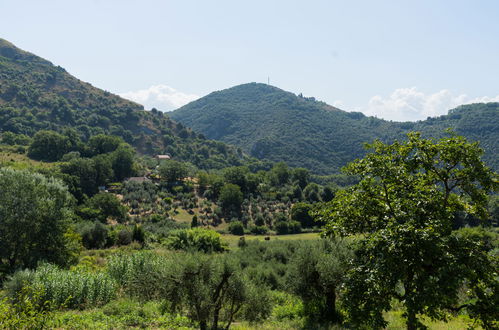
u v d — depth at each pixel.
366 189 10.98
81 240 41.53
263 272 25.88
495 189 9.92
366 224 10.99
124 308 17.22
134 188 105.06
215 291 12.77
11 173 32.62
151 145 191.50
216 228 90.31
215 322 12.91
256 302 13.27
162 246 49.25
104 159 110.56
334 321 16.56
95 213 74.69
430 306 8.50
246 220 95.38
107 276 21.88
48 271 20.86
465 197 11.17
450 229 9.39
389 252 8.79
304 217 93.31
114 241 47.91
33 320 10.70
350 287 9.84
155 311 16.48
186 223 86.69
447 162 10.66
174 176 121.38
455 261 8.53
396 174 10.42
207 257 13.01
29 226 31.17
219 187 115.56
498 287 8.72
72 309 18.31
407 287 9.13
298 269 18.47
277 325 15.81
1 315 9.73
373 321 9.64
